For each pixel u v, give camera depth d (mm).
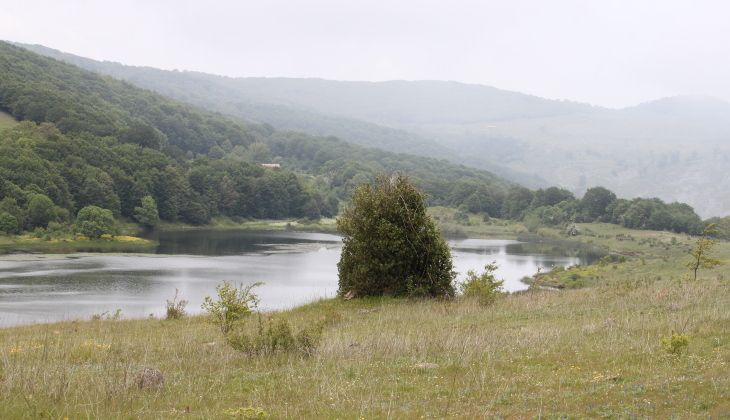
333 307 26828
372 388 10531
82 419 8625
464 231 158625
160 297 43969
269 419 8648
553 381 10672
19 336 19688
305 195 167625
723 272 43000
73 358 14273
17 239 83312
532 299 26234
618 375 10750
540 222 167500
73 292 45188
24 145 107188
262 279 56125
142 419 8711
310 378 11562
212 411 9156
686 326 15805
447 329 17625
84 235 90062
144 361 13258
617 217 158250
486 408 9016
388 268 28750
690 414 8125
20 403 9242
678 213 152375
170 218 128250
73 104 151125
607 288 28859
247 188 155000
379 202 29359
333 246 97625
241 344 14523
